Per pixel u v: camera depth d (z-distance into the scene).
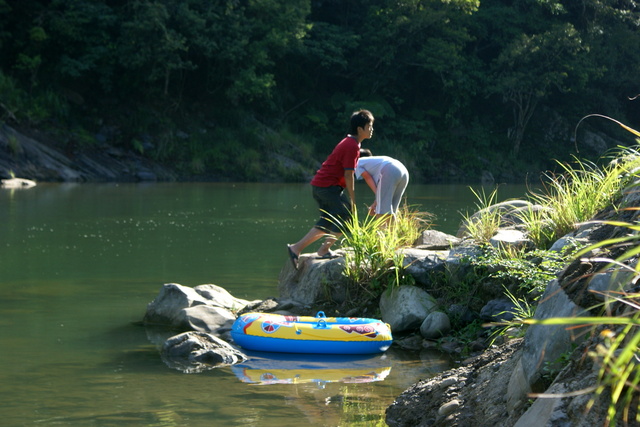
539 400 3.11
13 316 6.89
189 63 33.88
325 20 44.00
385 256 7.13
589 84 49.34
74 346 5.84
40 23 33.06
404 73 43.28
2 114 29.86
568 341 3.36
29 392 4.57
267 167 35.69
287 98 40.94
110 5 36.00
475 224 8.18
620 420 2.74
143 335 6.25
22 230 13.48
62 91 33.72
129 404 4.34
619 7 52.22
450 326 6.46
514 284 6.39
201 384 4.84
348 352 5.84
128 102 35.31
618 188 6.51
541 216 7.54
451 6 41.66
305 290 7.38
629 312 2.79
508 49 44.03
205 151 34.94
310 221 16.09
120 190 24.70
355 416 4.18
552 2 46.84
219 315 6.71
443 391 4.16
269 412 4.23
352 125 7.66
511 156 44.97
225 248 11.66
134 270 9.48
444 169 42.25
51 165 29.00
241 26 35.81
